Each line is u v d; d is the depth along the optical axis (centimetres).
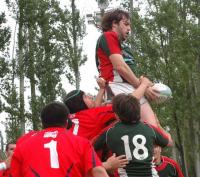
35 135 896
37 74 6066
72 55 6253
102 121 1058
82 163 865
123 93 1014
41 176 839
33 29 6119
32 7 6031
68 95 1103
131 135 951
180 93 5628
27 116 5738
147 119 1062
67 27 6334
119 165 934
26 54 6047
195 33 5841
